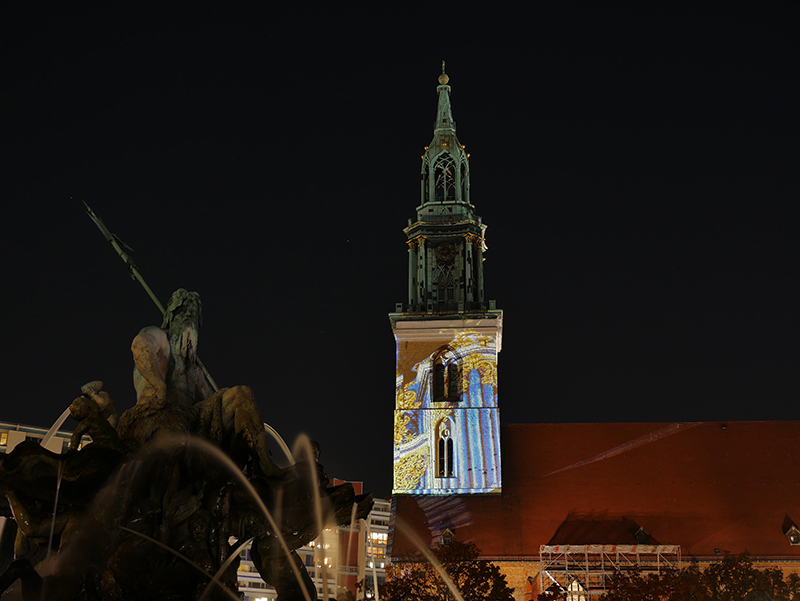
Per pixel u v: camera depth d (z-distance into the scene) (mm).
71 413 15820
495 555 79812
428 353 86438
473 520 81562
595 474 86312
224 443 17516
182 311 18328
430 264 90688
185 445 16734
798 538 79188
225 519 16469
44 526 15531
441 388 85688
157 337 17422
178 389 17719
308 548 93500
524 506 83125
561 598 74438
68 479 15523
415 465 83688
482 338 86312
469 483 83125
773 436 88312
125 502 15914
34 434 92062
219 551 16328
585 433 90312
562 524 82000
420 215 92938
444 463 83750
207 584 16000
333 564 93500
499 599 62500
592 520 82312
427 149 96688
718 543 79812
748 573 65562
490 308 87312
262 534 16578
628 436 89812
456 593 62688
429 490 83062
